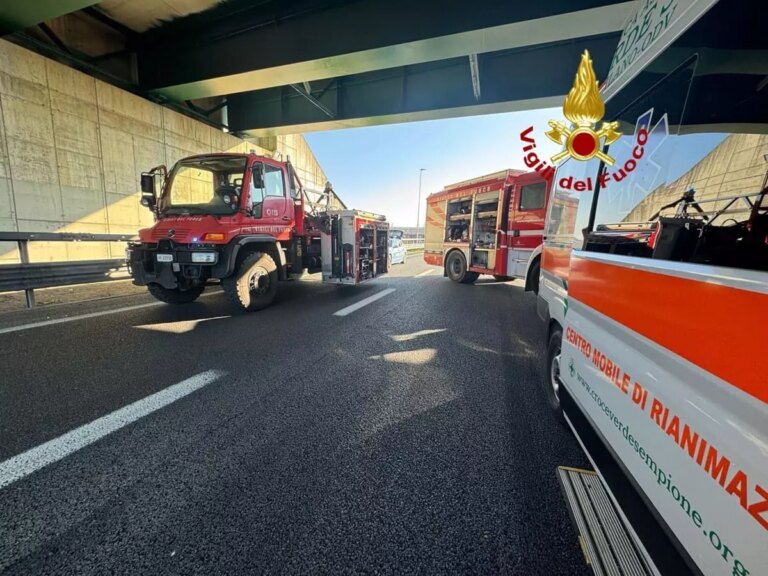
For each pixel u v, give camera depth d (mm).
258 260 5770
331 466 2020
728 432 858
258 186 5547
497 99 10617
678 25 1356
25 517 1622
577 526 1575
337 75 9414
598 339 1747
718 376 922
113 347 3949
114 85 10195
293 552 1472
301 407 2705
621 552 1430
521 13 6949
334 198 10516
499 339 4629
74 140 8812
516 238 7945
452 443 2268
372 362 3688
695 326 1027
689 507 969
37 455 2068
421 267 15383
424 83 11414
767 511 736
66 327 4664
